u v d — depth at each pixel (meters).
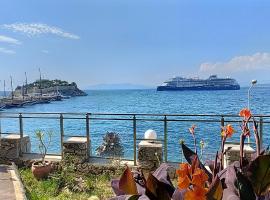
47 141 10.93
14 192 5.93
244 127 2.43
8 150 8.23
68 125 16.72
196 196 1.67
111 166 7.48
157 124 14.32
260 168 1.94
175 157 7.89
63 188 6.62
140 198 2.04
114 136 8.64
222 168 2.49
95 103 54.22
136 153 7.65
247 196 1.89
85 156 7.80
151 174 2.10
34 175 7.22
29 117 8.50
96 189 6.58
